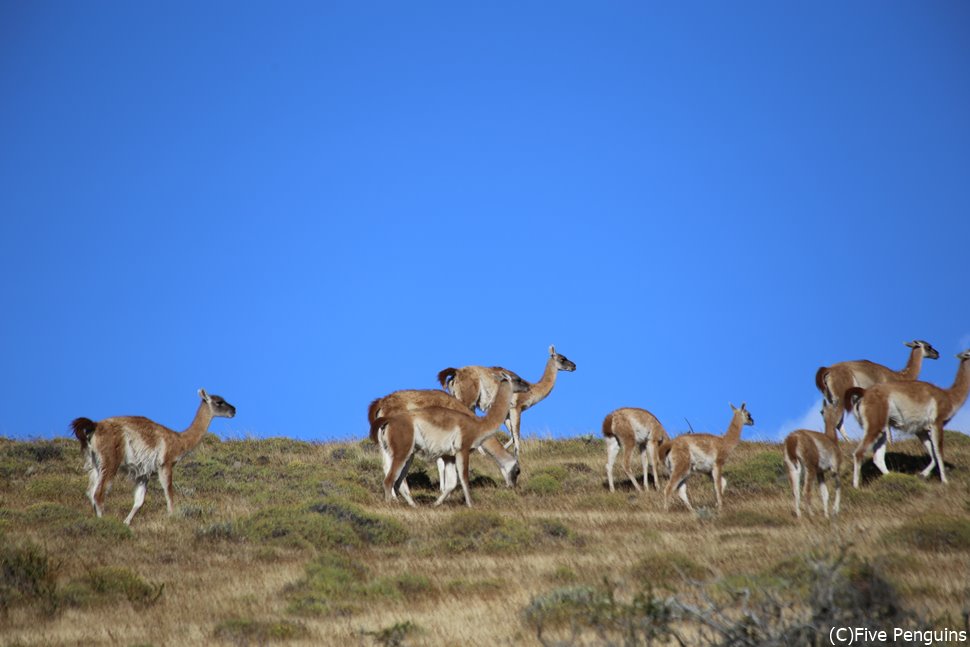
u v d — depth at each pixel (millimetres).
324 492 91938
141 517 81125
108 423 75438
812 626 34250
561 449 118625
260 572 63156
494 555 69750
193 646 46156
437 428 86500
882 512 77750
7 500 85250
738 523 77312
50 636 48000
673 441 84875
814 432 77875
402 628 47062
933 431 86125
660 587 55406
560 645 39188
